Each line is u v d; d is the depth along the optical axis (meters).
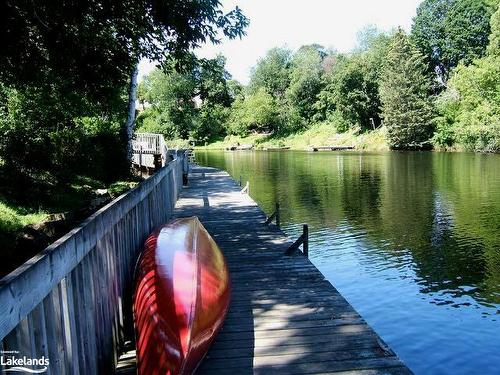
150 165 18.06
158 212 7.25
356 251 10.71
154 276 3.69
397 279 8.88
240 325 4.18
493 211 14.23
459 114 40.56
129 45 7.49
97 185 12.63
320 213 14.88
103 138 14.45
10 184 9.61
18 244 7.61
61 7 5.63
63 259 2.34
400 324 7.09
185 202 12.09
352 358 3.53
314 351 3.65
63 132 11.96
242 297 4.93
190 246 4.50
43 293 2.05
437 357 6.16
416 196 17.25
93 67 6.92
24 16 5.62
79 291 2.70
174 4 6.55
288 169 28.84
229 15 7.14
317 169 28.27
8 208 8.68
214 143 63.62
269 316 4.39
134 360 3.61
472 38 52.91
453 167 26.06
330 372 3.32
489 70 35.38
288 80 71.00
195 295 3.43
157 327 3.06
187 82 55.00
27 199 9.45
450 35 53.97
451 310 7.49
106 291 3.36
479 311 7.43
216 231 8.41
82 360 2.65
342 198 17.45
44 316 2.08
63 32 6.11
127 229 4.41
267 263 6.23
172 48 7.66
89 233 2.88
